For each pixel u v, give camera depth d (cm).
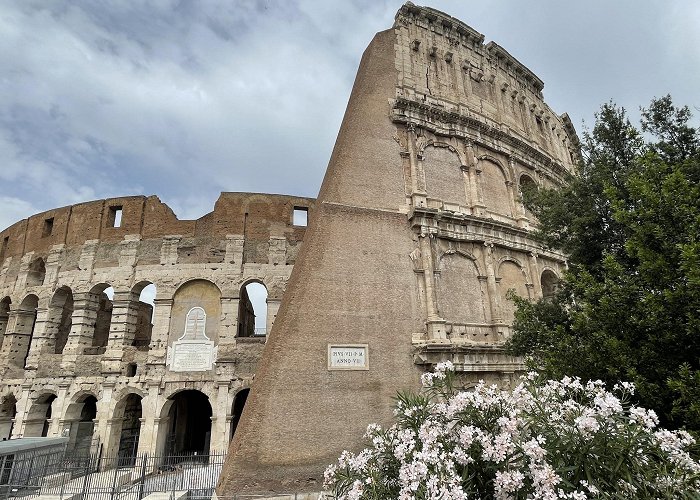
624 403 1444
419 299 2844
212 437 3856
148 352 4166
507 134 3838
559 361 1836
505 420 1126
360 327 2584
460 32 4084
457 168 3516
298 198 4841
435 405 1441
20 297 4816
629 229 1888
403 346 2662
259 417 2181
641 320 1520
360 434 2320
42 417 4275
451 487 1009
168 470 3606
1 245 5491
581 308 2052
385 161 3184
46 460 3192
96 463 3650
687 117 2217
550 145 4625
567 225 2534
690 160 1991
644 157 1931
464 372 2747
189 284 4400
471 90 3897
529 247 3516
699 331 1364
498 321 3052
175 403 4894
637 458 1088
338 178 2952
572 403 1209
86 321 4384
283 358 2336
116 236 4609
